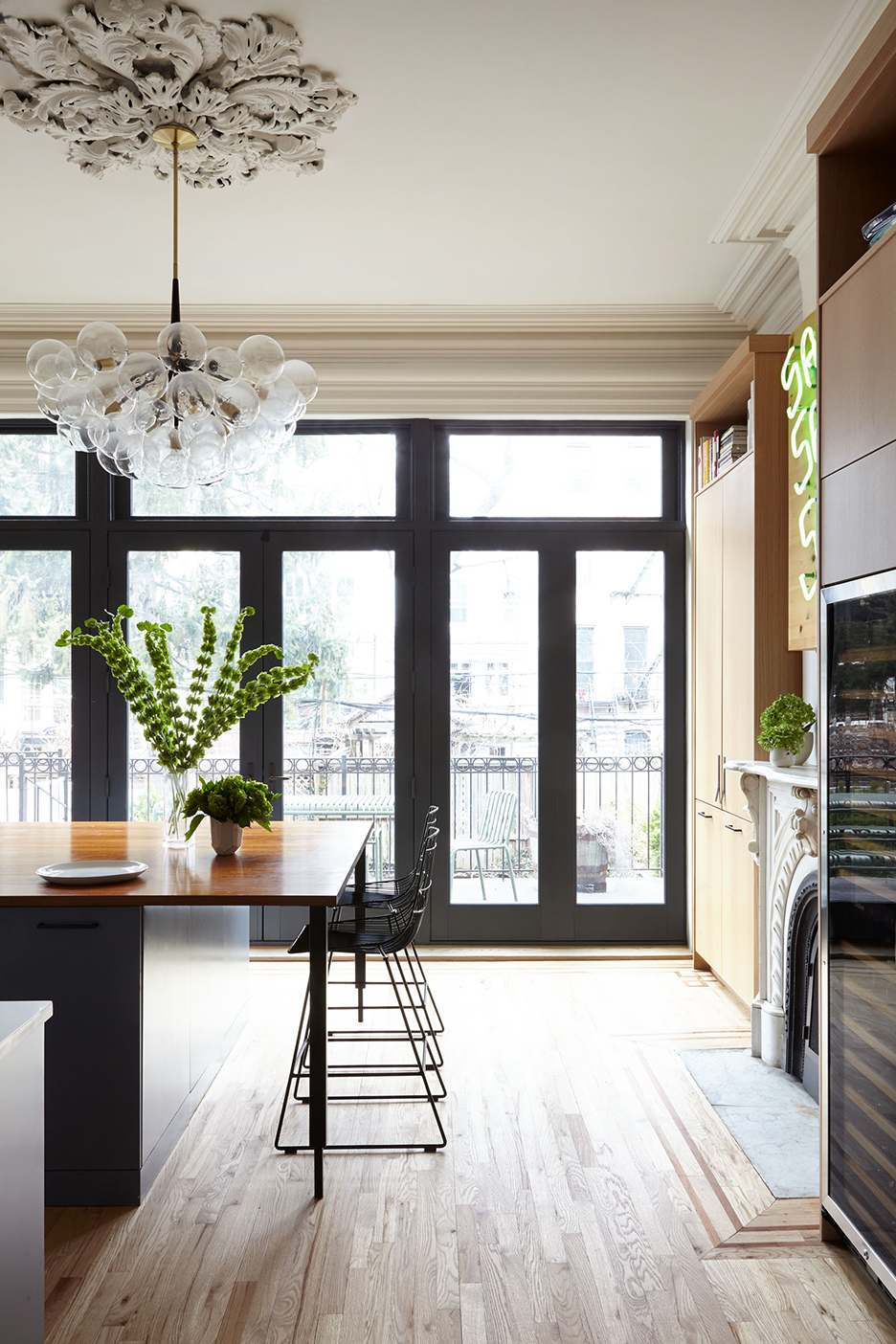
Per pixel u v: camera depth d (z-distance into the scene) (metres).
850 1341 2.16
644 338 5.28
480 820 5.58
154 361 3.06
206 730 3.50
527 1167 2.96
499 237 4.24
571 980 4.89
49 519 5.55
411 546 5.57
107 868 3.03
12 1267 1.61
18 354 5.28
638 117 3.36
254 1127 3.23
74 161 3.46
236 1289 2.34
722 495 4.62
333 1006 4.46
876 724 2.18
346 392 5.32
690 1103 3.43
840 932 2.42
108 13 2.80
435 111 3.31
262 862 3.26
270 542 5.57
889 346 2.12
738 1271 2.43
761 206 3.93
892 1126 2.11
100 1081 2.75
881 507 2.16
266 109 3.23
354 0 2.79
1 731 5.55
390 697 5.60
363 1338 2.16
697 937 5.08
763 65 3.09
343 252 4.38
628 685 5.59
